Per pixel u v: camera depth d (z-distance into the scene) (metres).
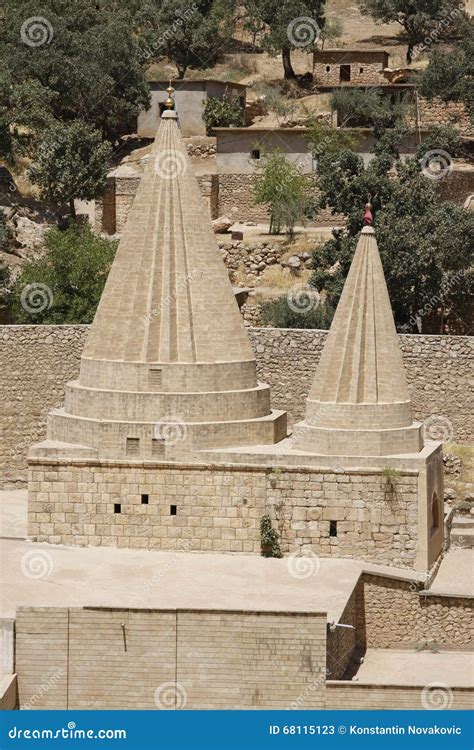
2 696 38.78
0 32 89.12
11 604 41.03
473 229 64.19
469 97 82.50
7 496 55.06
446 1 97.56
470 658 44.22
